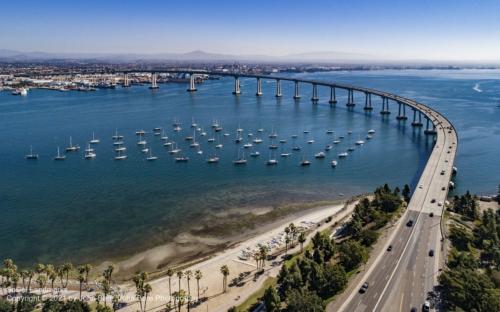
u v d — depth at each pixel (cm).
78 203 19800
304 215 18200
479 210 17600
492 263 12800
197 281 12256
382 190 18212
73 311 10394
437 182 19888
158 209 19038
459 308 10306
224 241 15975
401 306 10681
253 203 19725
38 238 16350
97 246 15688
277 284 12362
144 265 14300
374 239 14075
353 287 11594
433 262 12731
